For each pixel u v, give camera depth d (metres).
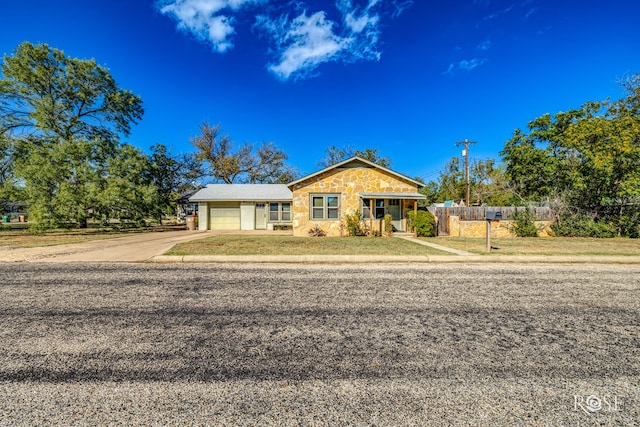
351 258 8.38
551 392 2.36
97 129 23.33
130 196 18.42
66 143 17.98
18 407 2.12
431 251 9.54
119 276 6.32
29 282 5.79
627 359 2.90
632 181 13.43
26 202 17.38
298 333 3.46
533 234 14.98
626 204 14.73
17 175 16.41
